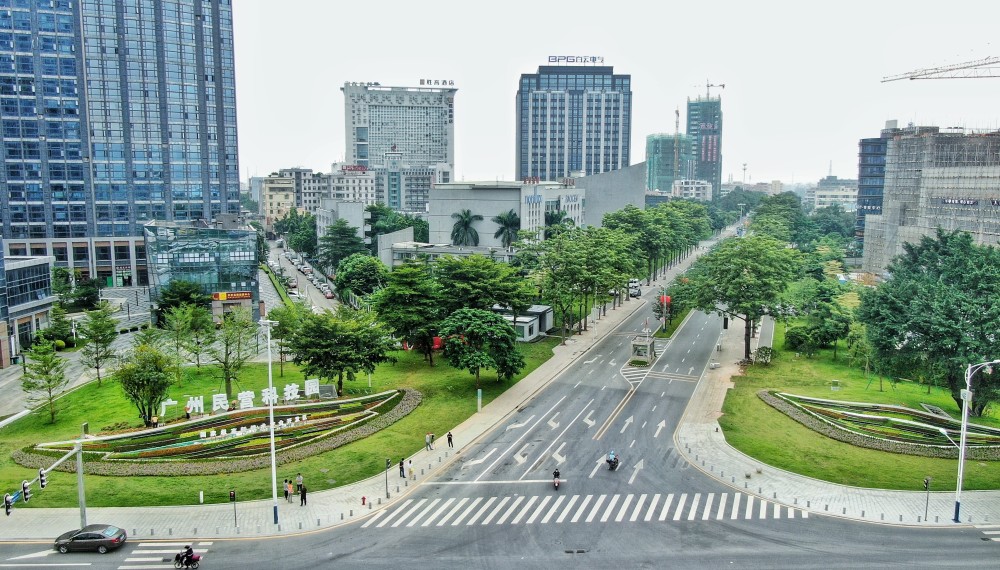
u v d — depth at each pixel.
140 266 183.25
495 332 96.75
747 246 117.06
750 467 74.50
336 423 86.19
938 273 120.50
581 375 108.19
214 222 170.88
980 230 161.88
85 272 177.62
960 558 56.62
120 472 72.06
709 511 65.06
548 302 137.62
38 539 59.44
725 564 55.84
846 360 115.38
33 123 169.38
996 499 67.00
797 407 91.50
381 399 95.25
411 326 111.69
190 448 77.75
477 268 115.06
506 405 94.00
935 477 71.62
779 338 132.75
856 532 61.03
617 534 60.78
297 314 110.69
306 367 97.62
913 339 88.31
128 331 134.88
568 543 59.25
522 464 75.75
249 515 64.12
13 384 105.94
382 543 59.41
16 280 120.38
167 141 182.38
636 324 144.50
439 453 78.44
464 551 58.00
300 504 66.31
